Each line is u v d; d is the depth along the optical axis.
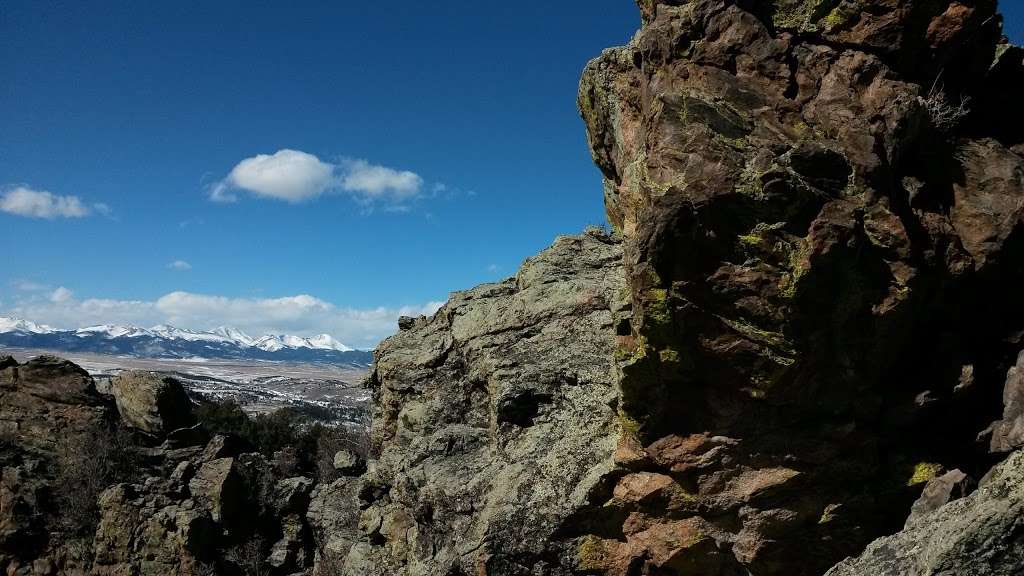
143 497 36.62
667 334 15.92
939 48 16.92
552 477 19.66
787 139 16.09
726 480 17.17
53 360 42.78
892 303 15.31
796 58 17.30
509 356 23.98
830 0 17.20
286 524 37.62
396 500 26.30
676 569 18.11
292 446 47.12
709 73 17.31
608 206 27.39
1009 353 16.48
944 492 14.89
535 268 28.28
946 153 17.11
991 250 15.86
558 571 18.92
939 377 16.47
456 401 26.11
